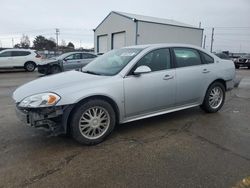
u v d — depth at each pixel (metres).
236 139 3.77
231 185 2.54
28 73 15.40
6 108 5.64
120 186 2.54
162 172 2.80
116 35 27.03
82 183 2.59
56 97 3.24
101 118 3.62
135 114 4.00
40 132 4.04
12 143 3.61
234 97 7.01
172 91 4.35
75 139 3.46
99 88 3.52
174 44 4.59
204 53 5.00
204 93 4.91
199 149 3.40
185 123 4.53
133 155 3.23
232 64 5.48
